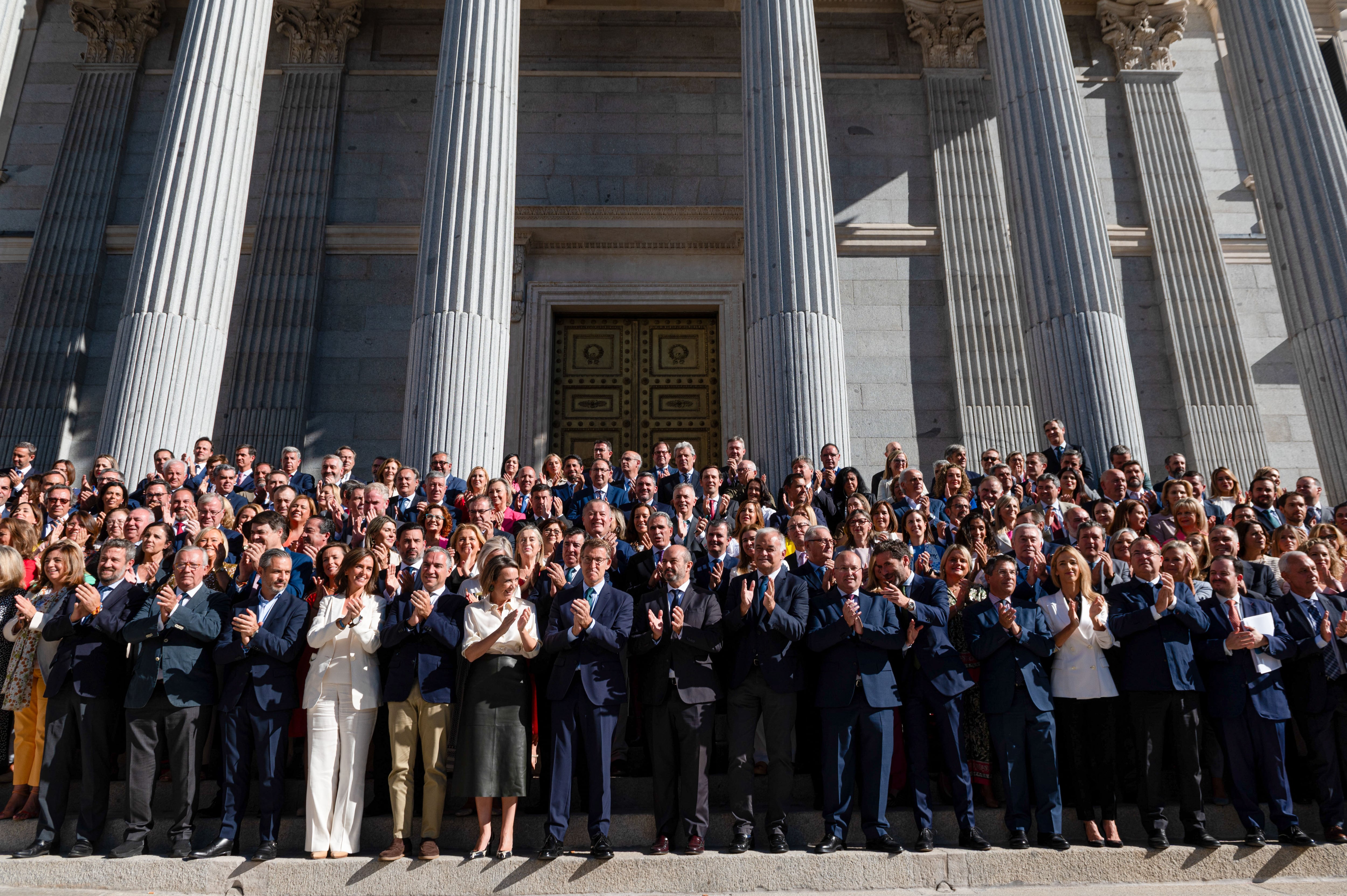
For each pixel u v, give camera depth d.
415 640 6.28
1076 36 17.92
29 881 5.77
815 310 10.89
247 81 12.12
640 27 17.86
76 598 6.42
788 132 11.59
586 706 6.15
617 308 16.48
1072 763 6.38
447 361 10.72
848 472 9.27
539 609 6.66
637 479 8.77
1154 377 15.91
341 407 15.54
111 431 10.46
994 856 5.93
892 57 17.86
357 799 6.13
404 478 9.13
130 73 17.20
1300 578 6.64
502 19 12.32
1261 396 15.79
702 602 6.46
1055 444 10.44
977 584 6.74
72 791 6.74
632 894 5.77
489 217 11.38
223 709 6.25
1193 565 6.61
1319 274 11.09
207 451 10.35
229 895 5.73
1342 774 6.44
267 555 6.53
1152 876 5.94
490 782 5.91
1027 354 11.69
